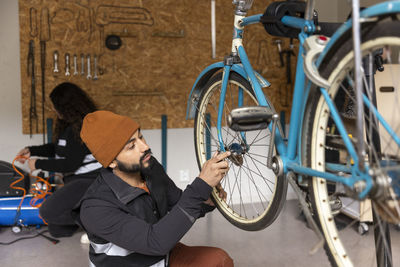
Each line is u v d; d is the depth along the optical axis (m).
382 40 0.83
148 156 1.61
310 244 3.18
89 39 3.97
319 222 1.08
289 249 3.10
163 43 4.16
